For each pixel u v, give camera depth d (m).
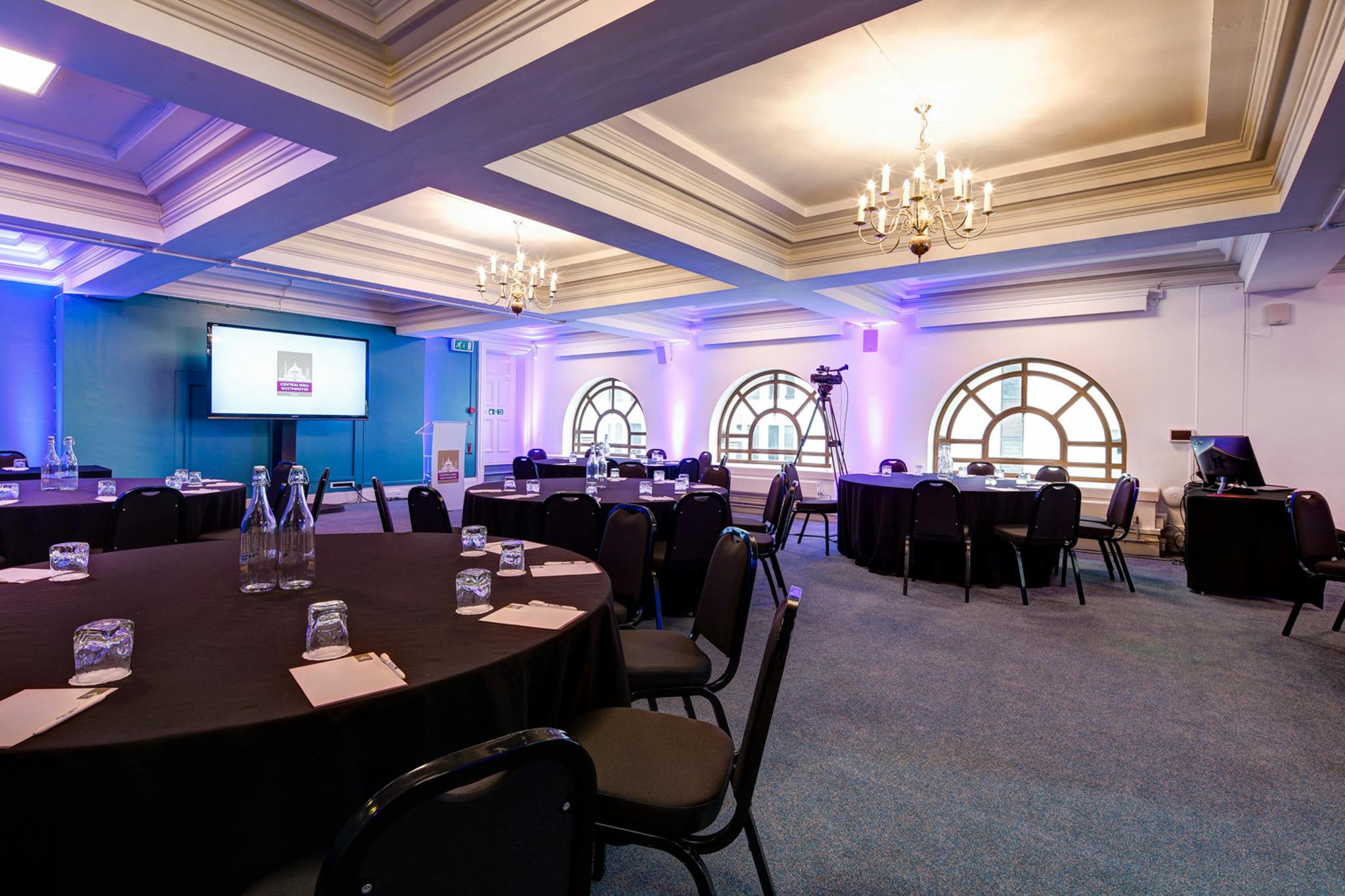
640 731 1.56
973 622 4.08
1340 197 3.40
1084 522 5.29
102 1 2.12
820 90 3.28
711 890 1.28
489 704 1.28
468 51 2.52
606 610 1.75
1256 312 5.91
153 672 1.22
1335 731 2.61
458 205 5.02
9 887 0.95
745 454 9.56
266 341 7.73
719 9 2.06
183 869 1.02
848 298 6.79
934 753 2.42
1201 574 4.84
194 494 4.22
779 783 2.21
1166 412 6.31
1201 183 3.86
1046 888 1.72
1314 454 5.68
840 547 6.16
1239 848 1.89
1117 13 2.65
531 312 7.37
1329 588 4.94
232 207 3.89
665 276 6.41
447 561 2.21
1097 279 6.56
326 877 0.65
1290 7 2.33
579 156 3.71
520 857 0.80
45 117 3.64
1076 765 2.34
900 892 1.70
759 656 3.45
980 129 3.65
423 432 9.73
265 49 2.48
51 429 6.75
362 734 1.12
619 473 7.02
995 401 7.47
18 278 6.42
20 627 1.46
